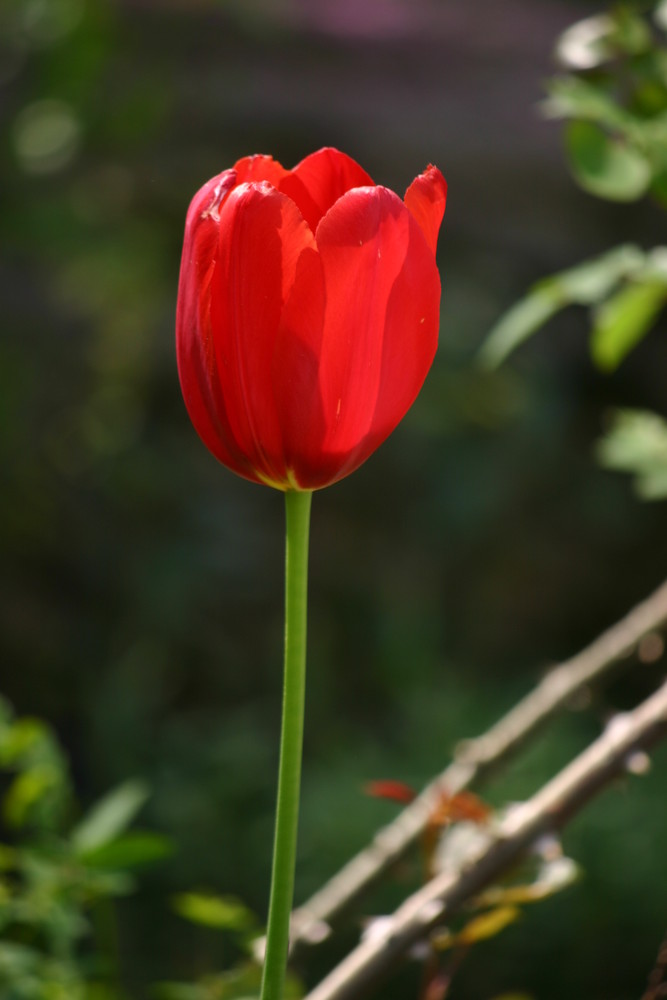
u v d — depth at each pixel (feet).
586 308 23.18
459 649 21.66
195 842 15.37
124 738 17.97
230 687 20.43
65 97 19.52
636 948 13.65
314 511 21.83
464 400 21.99
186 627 20.53
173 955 13.47
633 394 23.04
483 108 25.14
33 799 3.83
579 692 3.76
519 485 21.88
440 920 2.91
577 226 23.82
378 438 2.23
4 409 20.70
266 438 2.16
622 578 22.31
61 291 22.04
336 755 17.94
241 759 16.84
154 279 22.57
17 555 20.59
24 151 19.97
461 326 22.53
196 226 2.17
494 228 23.91
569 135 3.57
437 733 17.38
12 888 3.72
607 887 13.80
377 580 21.56
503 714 18.22
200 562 20.95
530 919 13.64
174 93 22.90
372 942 2.94
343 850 14.48
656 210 23.44
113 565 20.95
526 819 2.96
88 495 21.38
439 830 3.11
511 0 29.63
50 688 19.77
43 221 19.65
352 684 20.74
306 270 2.09
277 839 2.09
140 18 24.02
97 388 21.86
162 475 21.56
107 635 20.59
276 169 2.44
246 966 3.70
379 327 2.12
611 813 14.40
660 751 15.81
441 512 21.68
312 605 21.38
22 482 20.75
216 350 2.17
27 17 19.17
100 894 3.61
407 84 25.85
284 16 25.88
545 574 22.08
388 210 2.08
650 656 3.81
